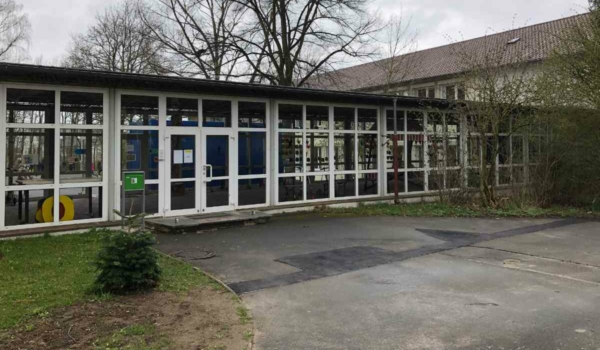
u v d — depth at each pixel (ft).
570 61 44.86
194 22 91.91
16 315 15.65
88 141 32.89
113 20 111.75
